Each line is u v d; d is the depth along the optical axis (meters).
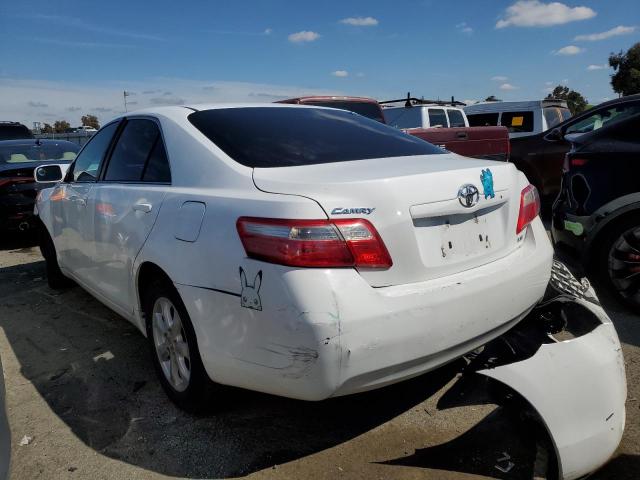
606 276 3.98
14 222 7.21
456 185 2.36
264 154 2.68
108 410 2.96
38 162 8.08
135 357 3.62
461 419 2.74
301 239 2.06
